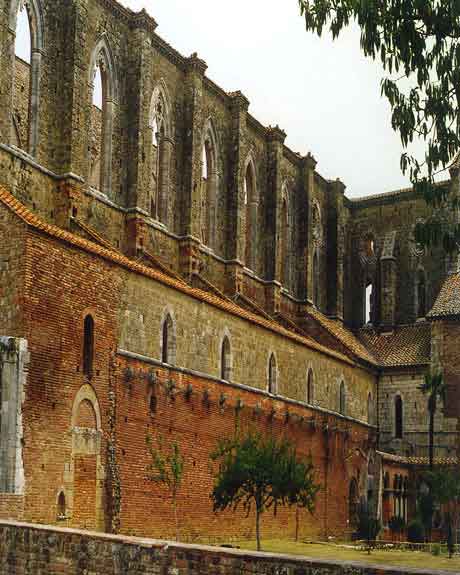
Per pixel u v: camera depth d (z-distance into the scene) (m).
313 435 62.38
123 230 56.59
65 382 36.47
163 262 60.53
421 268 89.19
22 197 47.81
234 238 68.62
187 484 45.41
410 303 89.25
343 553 51.00
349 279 92.19
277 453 46.62
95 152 68.31
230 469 45.28
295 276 80.88
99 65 56.22
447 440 77.69
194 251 62.66
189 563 20.91
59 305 36.53
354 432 71.50
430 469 73.38
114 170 56.59
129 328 42.00
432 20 29.17
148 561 21.55
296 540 57.88
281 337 59.22
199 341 48.53
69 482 36.16
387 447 80.31
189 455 45.84
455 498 68.75
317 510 61.66
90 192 53.16
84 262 38.44
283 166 79.44
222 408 49.78
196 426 46.81
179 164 63.69
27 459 33.94
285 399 57.97
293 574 19.48
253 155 74.38
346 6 30.22
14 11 47.78
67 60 51.72
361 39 29.95
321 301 87.00
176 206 63.09
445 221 31.09
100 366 38.94
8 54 47.16
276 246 74.81
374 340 87.31
